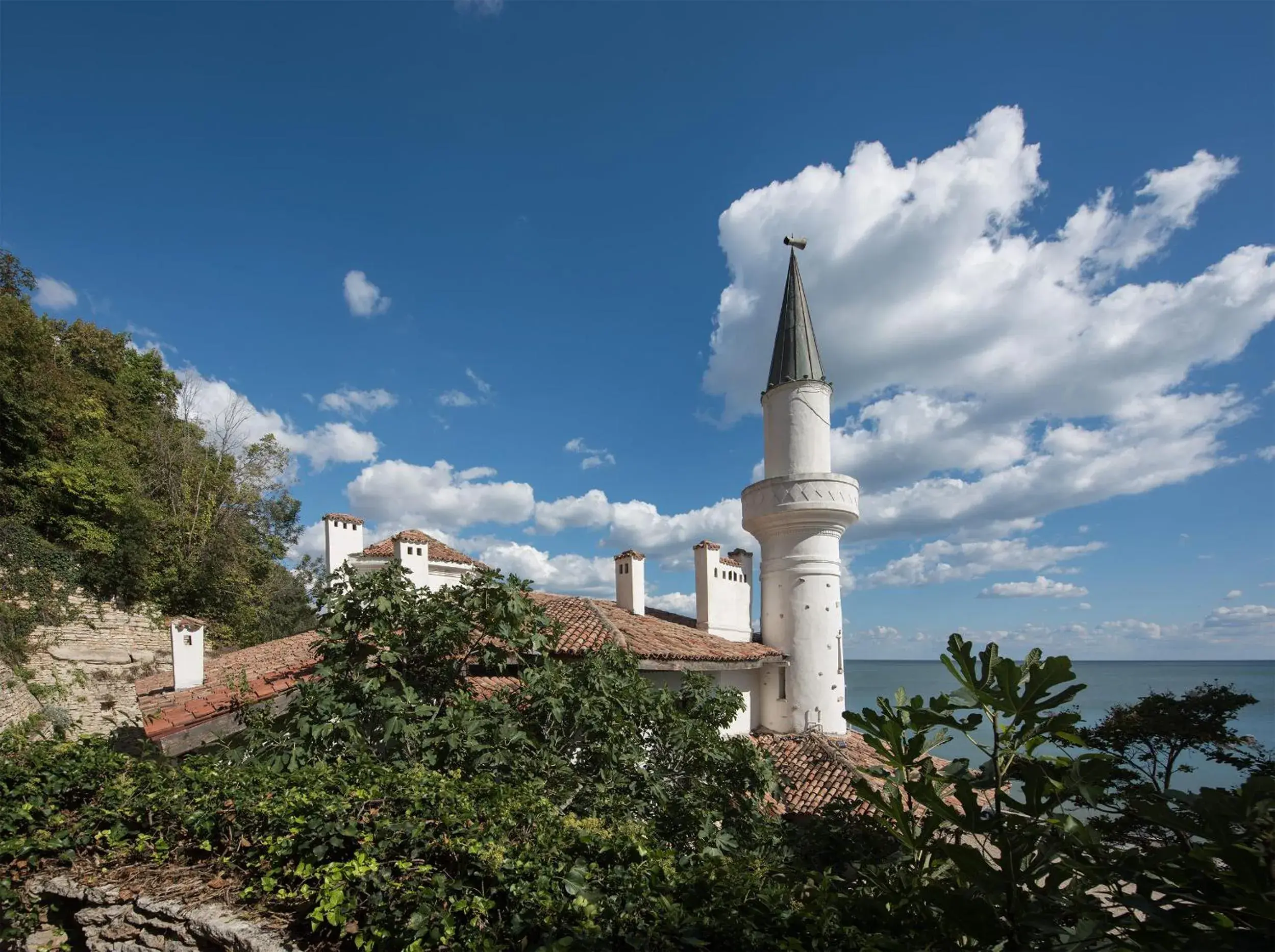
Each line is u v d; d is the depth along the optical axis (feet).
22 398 82.07
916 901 12.06
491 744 24.90
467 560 59.16
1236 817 8.05
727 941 13.14
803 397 64.49
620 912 14.33
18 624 71.82
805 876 15.79
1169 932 8.38
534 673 28.60
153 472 104.12
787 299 69.56
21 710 65.00
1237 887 7.77
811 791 48.19
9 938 21.12
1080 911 9.32
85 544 83.15
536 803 19.51
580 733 27.58
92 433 94.58
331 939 16.89
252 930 17.49
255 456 127.85
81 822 23.84
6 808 23.99
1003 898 10.33
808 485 61.05
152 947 19.19
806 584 60.95
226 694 38.17
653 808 26.53
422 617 29.58
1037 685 10.90
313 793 20.10
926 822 12.80
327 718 26.37
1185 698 61.31
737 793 28.84
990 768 11.57
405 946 15.28
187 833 23.06
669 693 32.42
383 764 24.81
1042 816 10.64
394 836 17.53
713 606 63.98
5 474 80.33
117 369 113.39
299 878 19.13
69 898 21.17
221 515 111.55
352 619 29.63
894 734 13.28
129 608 88.07
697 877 15.62
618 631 49.11
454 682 30.66
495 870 15.60
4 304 84.94
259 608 115.24
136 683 62.08
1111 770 9.92
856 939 12.14
